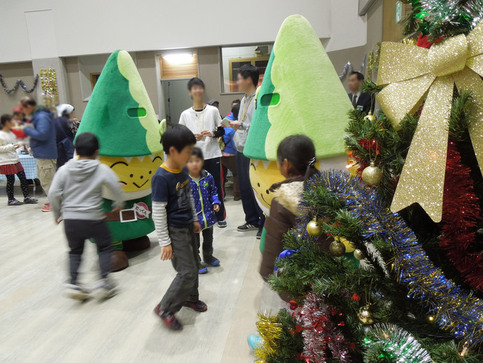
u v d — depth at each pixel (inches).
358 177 36.0
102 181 95.6
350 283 33.8
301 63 74.6
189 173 107.5
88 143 94.9
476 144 26.6
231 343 76.8
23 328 84.3
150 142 112.1
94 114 107.2
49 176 184.7
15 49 278.5
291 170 51.3
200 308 88.9
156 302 94.6
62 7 267.1
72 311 91.2
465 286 32.9
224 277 107.1
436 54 27.1
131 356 73.7
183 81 274.1
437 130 27.4
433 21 29.4
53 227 159.6
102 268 97.0
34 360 73.2
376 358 30.3
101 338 79.9
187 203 82.1
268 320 48.1
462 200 28.5
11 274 113.3
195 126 150.3
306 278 36.7
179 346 76.4
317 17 237.9
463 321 28.4
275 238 48.3
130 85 110.2
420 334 32.9
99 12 263.9
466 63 26.7
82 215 94.2
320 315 39.3
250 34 252.4
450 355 28.0
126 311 90.6
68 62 281.1
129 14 261.4
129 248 128.3
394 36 153.7
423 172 27.7
